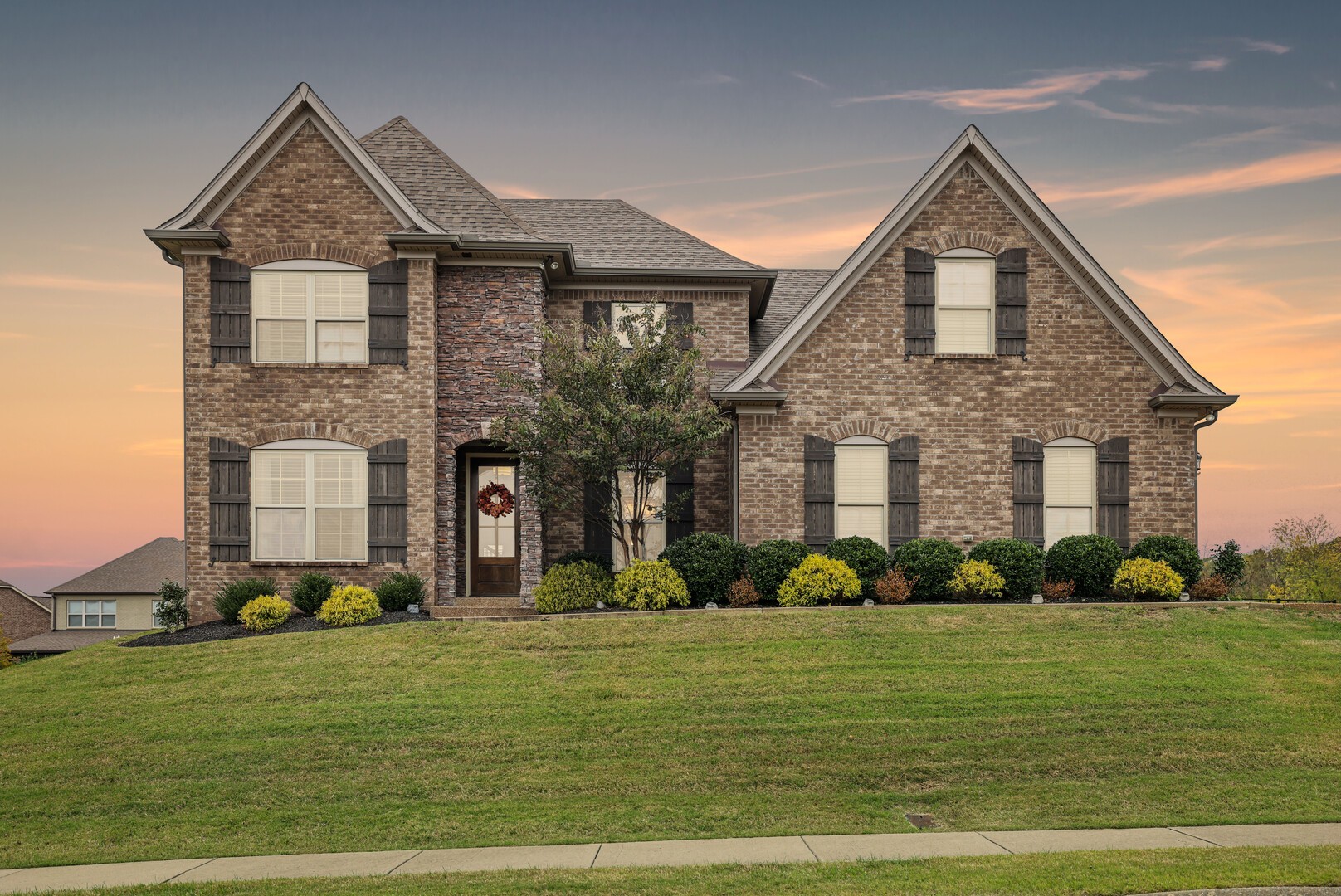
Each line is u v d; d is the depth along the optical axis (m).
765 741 12.04
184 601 18.33
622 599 17.33
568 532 20.77
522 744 12.09
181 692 14.12
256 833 9.96
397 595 17.88
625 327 18.20
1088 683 13.70
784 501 19.38
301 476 18.66
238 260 18.66
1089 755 11.56
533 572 19.12
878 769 11.27
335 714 13.09
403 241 18.55
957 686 13.60
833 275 19.42
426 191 20.47
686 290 21.59
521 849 9.23
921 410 19.61
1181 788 10.69
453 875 8.37
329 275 18.80
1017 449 19.62
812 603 17.38
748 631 15.82
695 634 15.76
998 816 10.01
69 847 9.73
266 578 18.47
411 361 18.77
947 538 19.47
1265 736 12.07
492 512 20.70
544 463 17.69
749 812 10.17
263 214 18.70
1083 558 18.06
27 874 8.95
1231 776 11.02
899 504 19.47
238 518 18.50
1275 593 19.25
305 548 18.59
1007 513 19.56
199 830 10.11
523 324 19.47
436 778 11.25
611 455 17.41
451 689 13.84
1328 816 9.81
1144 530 19.59
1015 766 11.32
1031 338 19.77
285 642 16.06
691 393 18.05
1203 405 19.64
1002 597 18.14
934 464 19.58
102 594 39.75
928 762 11.43
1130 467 19.67
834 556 18.22
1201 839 9.12
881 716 12.70
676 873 8.23
